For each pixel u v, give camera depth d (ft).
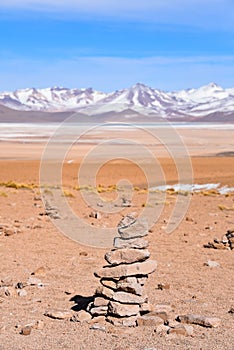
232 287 31.14
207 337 21.57
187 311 26.02
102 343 20.81
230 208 78.48
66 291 29.50
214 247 45.21
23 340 21.21
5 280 31.45
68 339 21.38
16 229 52.95
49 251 43.01
